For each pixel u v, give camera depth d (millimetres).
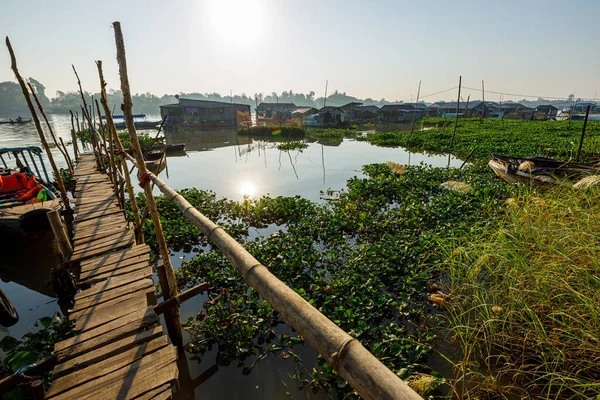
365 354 1247
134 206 6352
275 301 1749
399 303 5238
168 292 4320
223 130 47062
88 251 5770
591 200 5723
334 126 46875
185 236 8133
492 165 12391
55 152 26312
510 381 3662
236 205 10617
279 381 4035
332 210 9969
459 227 7301
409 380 3709
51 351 4312
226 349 4508
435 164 19078
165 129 44406
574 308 3635
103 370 3043
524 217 5652
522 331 3963
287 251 6969
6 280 6871
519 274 4352
